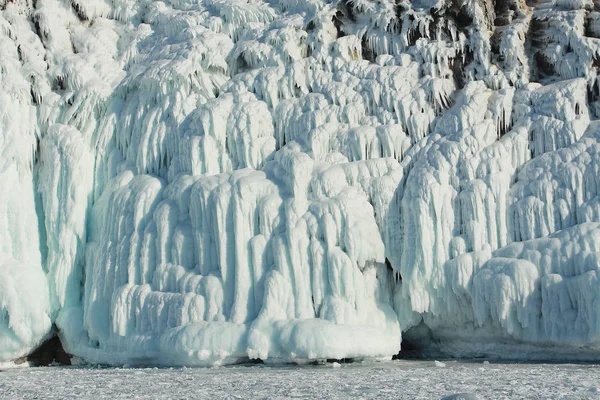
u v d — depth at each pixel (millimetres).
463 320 48438
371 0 57531
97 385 36938
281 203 49438
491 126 50250
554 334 44375
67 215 54281
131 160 55938
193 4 63312
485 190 47938
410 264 48188
